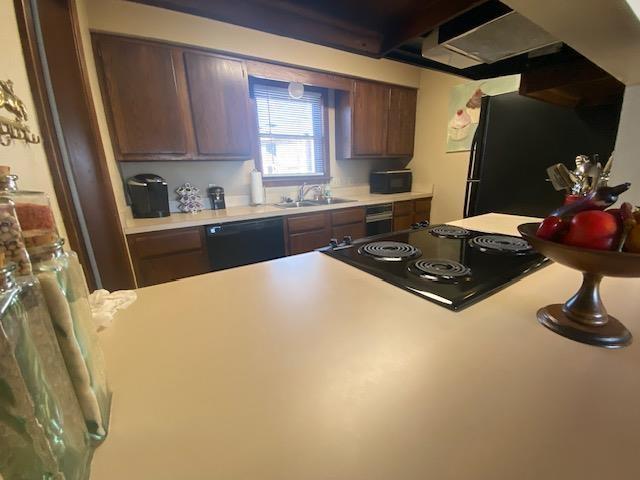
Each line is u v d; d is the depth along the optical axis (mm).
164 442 349
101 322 618
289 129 3055
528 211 2016
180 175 2525
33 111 882
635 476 295
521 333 555
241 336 572
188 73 2117
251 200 2855
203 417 383
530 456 319
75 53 1188
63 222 1110
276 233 2482
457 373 450
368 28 916
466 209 2393
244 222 2305
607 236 469
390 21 879
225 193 2760
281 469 315
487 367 462
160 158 2111
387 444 338
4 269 233
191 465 322
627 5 514
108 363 496
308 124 3162
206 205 2668
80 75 1212
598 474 299
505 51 1137
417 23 846
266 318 640
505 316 618
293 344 541
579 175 1273
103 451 337
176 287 821
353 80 3014
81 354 319
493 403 391
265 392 424
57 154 1133
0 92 627
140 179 2178
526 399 396
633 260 429
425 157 3600
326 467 316
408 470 309
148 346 546
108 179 1339
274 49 2467
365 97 3135
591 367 456
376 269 899
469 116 3100
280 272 916
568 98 1556
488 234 1260
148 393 427
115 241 1383
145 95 1989
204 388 435
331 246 1149
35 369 245
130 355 520
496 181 2168
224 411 392
